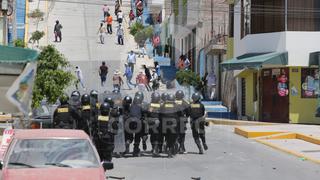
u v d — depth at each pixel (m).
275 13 37.94
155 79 42.06
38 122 25.06
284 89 37.31
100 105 22.27
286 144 27.36
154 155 24.05
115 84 40.25
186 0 54.88
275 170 20.47
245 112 42.22
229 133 32.69
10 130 18.27
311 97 36.84
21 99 16.20
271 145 26.94
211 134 32.09
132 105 23.86
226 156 23.88
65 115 22.16
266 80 38.53
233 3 45.34
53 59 25.61
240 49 42.44
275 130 31.44
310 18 36.97
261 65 35.81
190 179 18.67
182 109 24.09
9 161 12.57
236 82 43.59
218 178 18.91
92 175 12.09
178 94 24.05
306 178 18.92
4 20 26.59
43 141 13.23
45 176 11.83
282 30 37.31
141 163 22.09
